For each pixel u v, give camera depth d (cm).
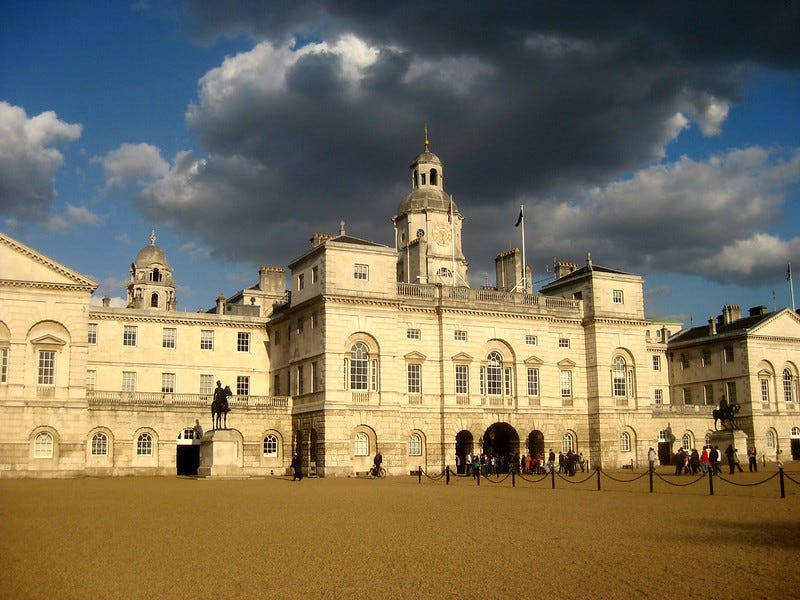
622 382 9238
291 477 7538
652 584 1958
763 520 3244
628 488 5416
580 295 9400
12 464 7125
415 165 11144
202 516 3509
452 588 1948
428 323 8388
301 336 8294
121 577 2103
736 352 10931
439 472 8125
